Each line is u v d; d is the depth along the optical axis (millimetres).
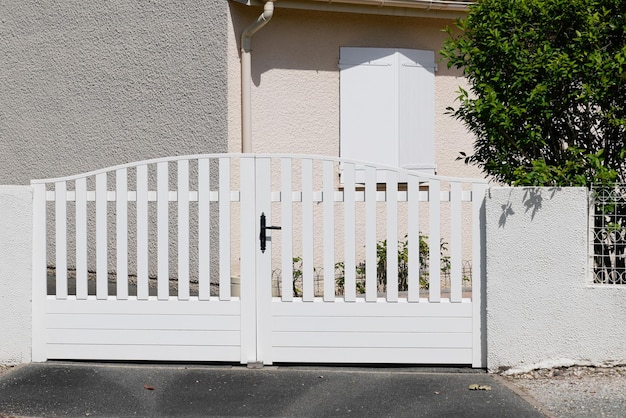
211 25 10766
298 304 7660
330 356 7660
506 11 7809
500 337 7492
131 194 7766
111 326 7762
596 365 7426
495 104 7539
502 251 7461
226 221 7676
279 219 10969
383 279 10336
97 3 11547
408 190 7633
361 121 11375
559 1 7613
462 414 6488
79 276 7781
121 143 11406
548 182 7711
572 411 6531
